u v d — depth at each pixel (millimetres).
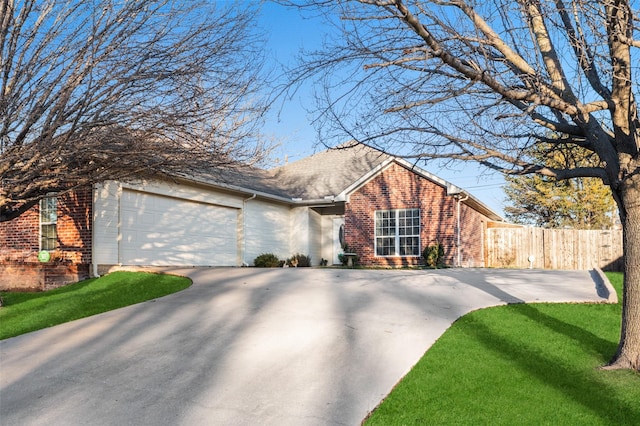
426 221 19531
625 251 6262
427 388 5488
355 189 20656
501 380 5730
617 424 4680
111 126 8859
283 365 6180
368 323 7797
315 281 11633
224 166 10922
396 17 4938
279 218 21672
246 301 9414
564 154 7457
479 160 6250
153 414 5023
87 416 5012
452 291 10602
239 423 4801
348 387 5527
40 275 13070
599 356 6609
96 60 8312
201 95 9266
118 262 13695
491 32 5676
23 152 8219
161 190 15242
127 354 6734
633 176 5977
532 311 8922
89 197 12961
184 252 16328
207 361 6387
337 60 5562
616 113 5805
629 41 5152
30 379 5992
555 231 22578
